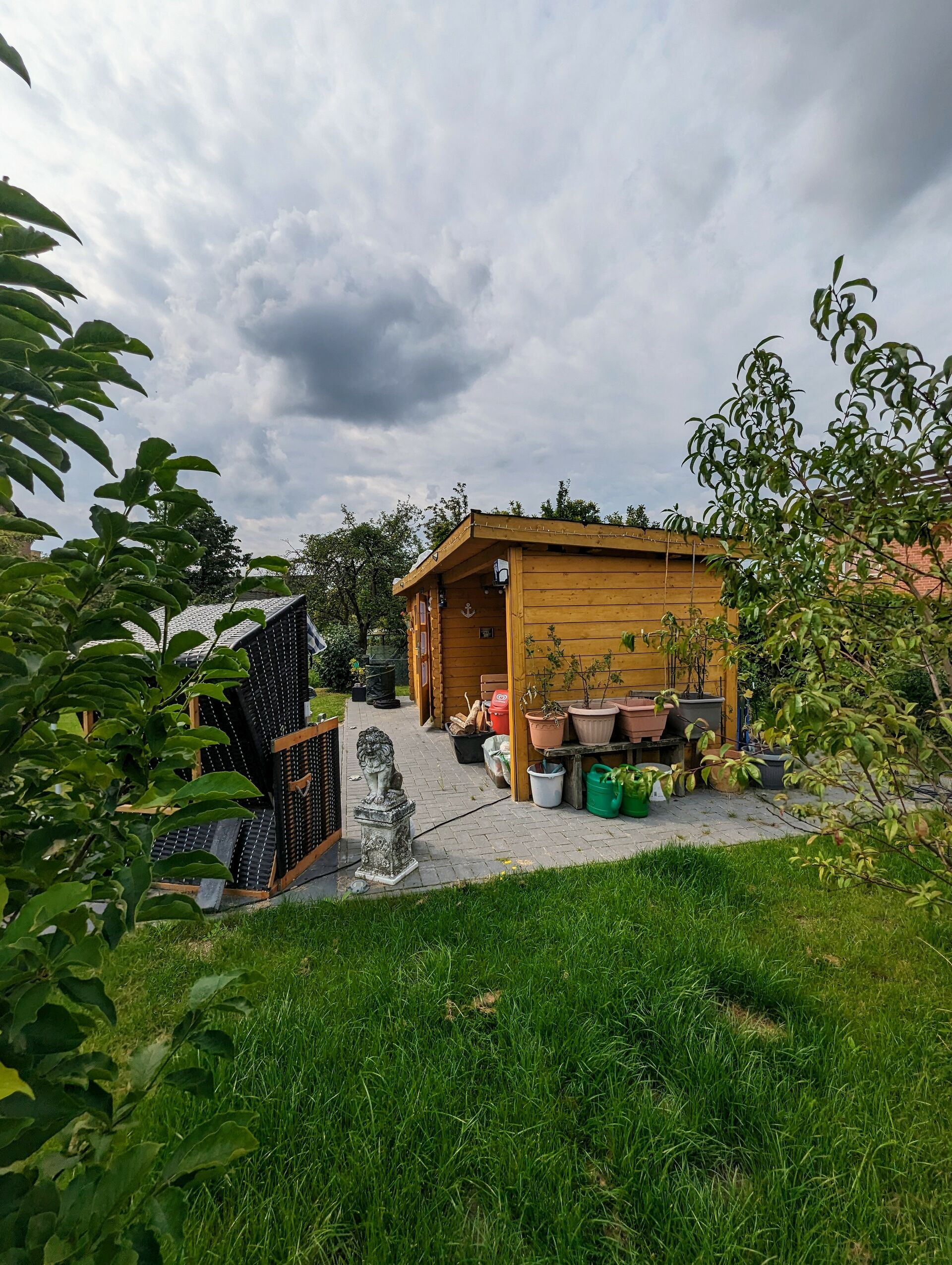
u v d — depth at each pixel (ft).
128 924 2.50
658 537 19.08
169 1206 2.45
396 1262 4.93
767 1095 6.41
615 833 15.92
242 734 12.05
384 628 60.75
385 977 8.52
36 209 2.17
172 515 2.91
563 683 19.61
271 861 12.43
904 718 5.74
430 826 16.81
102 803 2.97
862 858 7.85
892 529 6.23
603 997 7.86
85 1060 2.52
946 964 8.84
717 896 10.99
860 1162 5.67
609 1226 5.25
